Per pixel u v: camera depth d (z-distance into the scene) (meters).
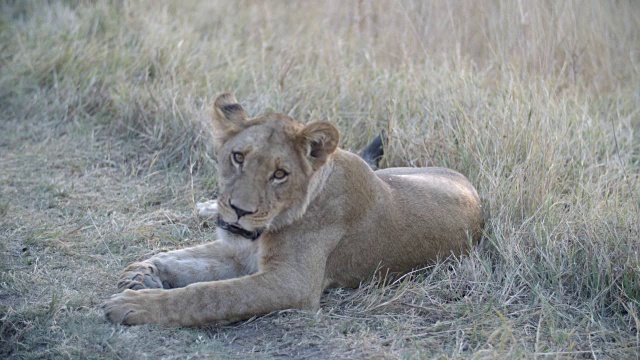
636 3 15.12
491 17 13.73
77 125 12.19
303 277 7.40
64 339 6.67
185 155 11.26
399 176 8.64
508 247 8.33
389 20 14.43
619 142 11.47
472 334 6.98
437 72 12.83
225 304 7.07
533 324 7.34
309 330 7.01
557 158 10.17
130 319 6.85
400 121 11.65
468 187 9.38
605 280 7.93
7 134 12.00
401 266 8.27
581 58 13.63
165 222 9.54
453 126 11.14
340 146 11.28
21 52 14.11
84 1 16.23
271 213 7.10
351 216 7.80
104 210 9.76
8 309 7.12
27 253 8.48
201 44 14.65
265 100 11.92
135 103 12.29
